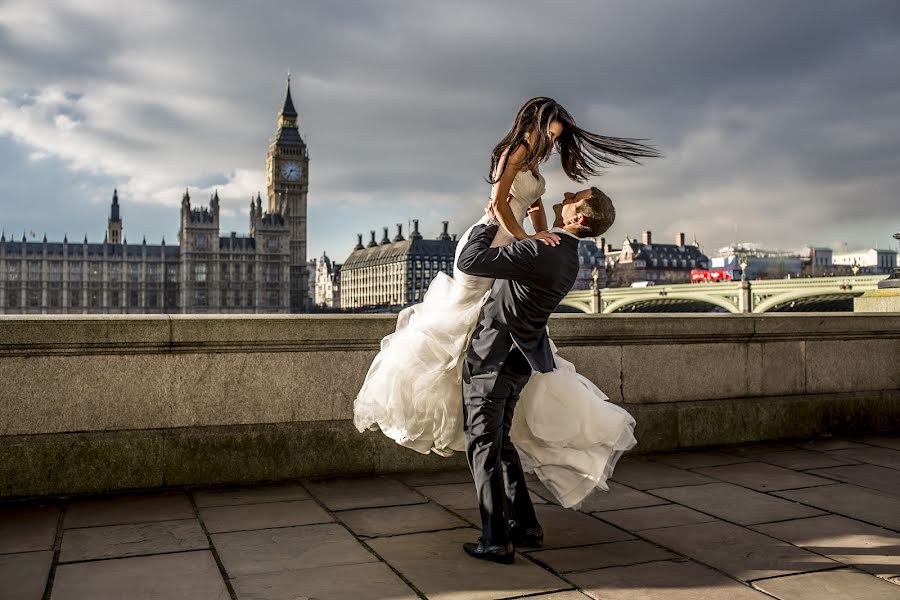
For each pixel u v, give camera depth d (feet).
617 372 18.43
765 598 9.13
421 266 610.24
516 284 10.41
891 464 16.87
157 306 566.36
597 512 12.96
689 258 617.21
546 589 9.42
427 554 10.74
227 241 570.87
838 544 11.18
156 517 12.71
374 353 16.43
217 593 9.24
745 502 13.56
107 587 9.42
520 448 11.60
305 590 9.35
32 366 14.51
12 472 14.07
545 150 10.41
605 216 10.68
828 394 20.88
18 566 10.20
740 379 19.80
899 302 27.63
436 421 11.10
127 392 15.02
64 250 548.31
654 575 9.91
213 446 15.19
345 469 15.98
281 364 15.90
